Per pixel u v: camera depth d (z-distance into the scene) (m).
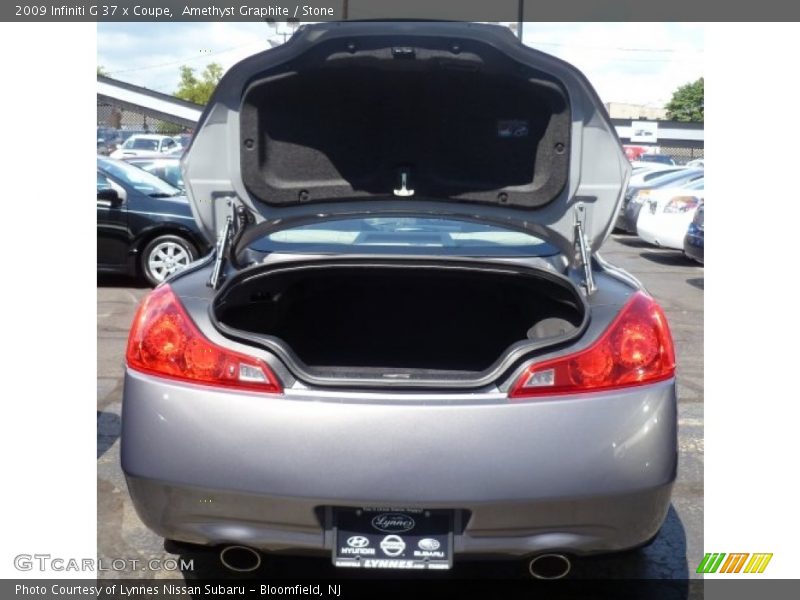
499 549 2.68
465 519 2.66
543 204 3.41
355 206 3.53
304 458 2.62
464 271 3.22
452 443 2.61
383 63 3.26
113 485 4.20
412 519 2.68
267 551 2.77
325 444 2.62
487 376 2.70
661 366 2.79
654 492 2.71
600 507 2.66
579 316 3.11
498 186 3.45
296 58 3.26
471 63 3.24
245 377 2.71
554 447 2.63
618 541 2.73
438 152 3.46
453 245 3.54
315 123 3.43
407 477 2.60
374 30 3.21
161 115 31.30
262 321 3.50
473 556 2.69
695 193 13.31
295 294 3.73
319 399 2.66
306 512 2.65
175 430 2.69
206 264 3.39
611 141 3.33
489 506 2.61
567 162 3.35
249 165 3.41
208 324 2.81
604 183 3.37
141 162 13.02
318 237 3.65
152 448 2.71
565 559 2.76
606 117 3.31
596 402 2.68
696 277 11.85
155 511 2.76
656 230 13.55
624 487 2.66
